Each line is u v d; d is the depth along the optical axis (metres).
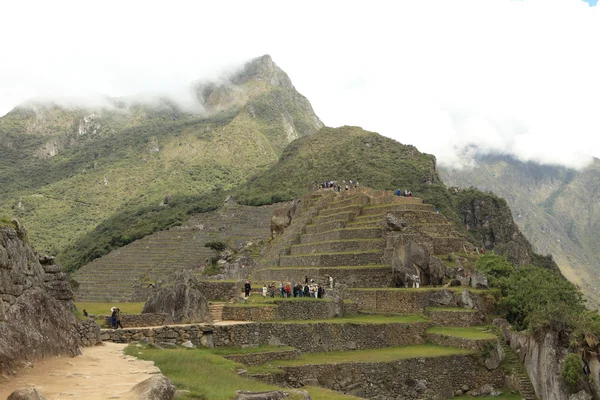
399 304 51.03
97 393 16.86
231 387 22.19
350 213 71.25
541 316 43.50
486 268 57.44
